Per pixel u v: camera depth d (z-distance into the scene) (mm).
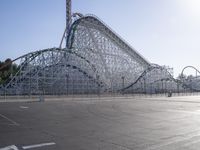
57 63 83500
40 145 12477
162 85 124688
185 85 142750
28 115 26359
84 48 88188
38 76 80000
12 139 13867
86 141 13430
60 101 53625
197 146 12469
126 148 11977
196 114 27391
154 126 18766
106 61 93750
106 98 68125
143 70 112500
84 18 86312
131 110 32344
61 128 17781
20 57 80875
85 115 26391
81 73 90188
